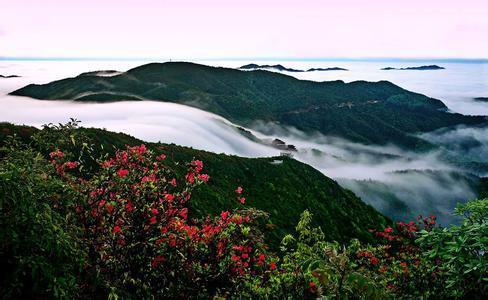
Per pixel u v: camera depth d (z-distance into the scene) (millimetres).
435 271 7473
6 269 4203
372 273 7676
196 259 7289
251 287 7031
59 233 4602
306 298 6617
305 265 5320
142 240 6676
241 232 8070
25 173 4816
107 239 6449
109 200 6762
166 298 6605
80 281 5273
